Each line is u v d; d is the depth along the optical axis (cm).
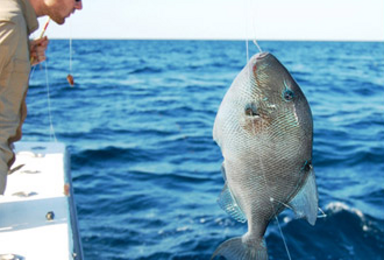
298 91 219
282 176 218
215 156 1037
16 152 460
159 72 3159
